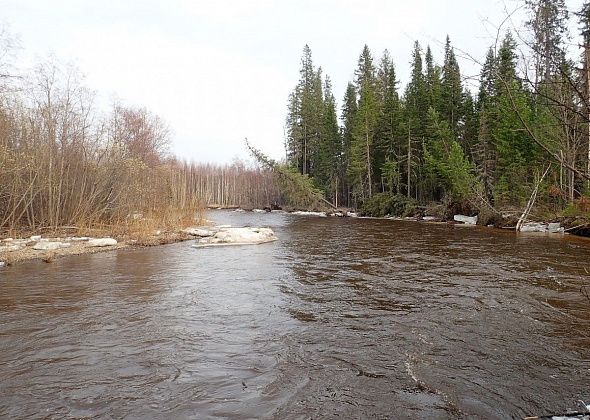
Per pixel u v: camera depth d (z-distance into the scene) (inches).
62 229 755.4
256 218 1471.5
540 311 289.1
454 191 1240.8
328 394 172.7
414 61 1665.8
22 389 178.9
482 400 166.7
